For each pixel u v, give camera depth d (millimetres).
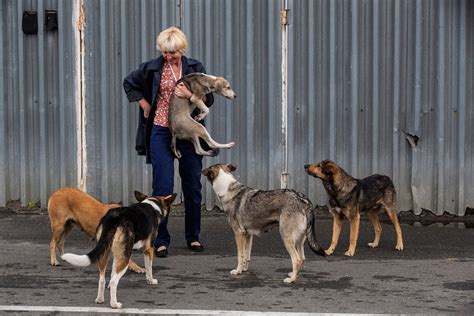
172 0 10961
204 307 6812
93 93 11055
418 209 11078
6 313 6625
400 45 10953
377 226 9414
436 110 10992
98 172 11133
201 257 8758
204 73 8992
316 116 11031
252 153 11062
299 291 7355
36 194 11180
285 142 11039
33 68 11062
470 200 11062
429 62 10961
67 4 10945
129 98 8852
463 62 10938
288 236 7703
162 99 8781
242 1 10938
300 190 11078
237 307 6812
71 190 8273
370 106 11008
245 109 11039
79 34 10969
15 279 7734
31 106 11094
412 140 11016
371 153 11047
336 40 10961
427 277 7895
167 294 7246
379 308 6789
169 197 7824
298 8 10938
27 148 11125
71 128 11078
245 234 8039
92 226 8086
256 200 7906
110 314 6633
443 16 10875
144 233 7215
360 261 8633
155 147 8758
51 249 8281
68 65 11016
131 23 10992
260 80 11031
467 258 8781
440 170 11031
